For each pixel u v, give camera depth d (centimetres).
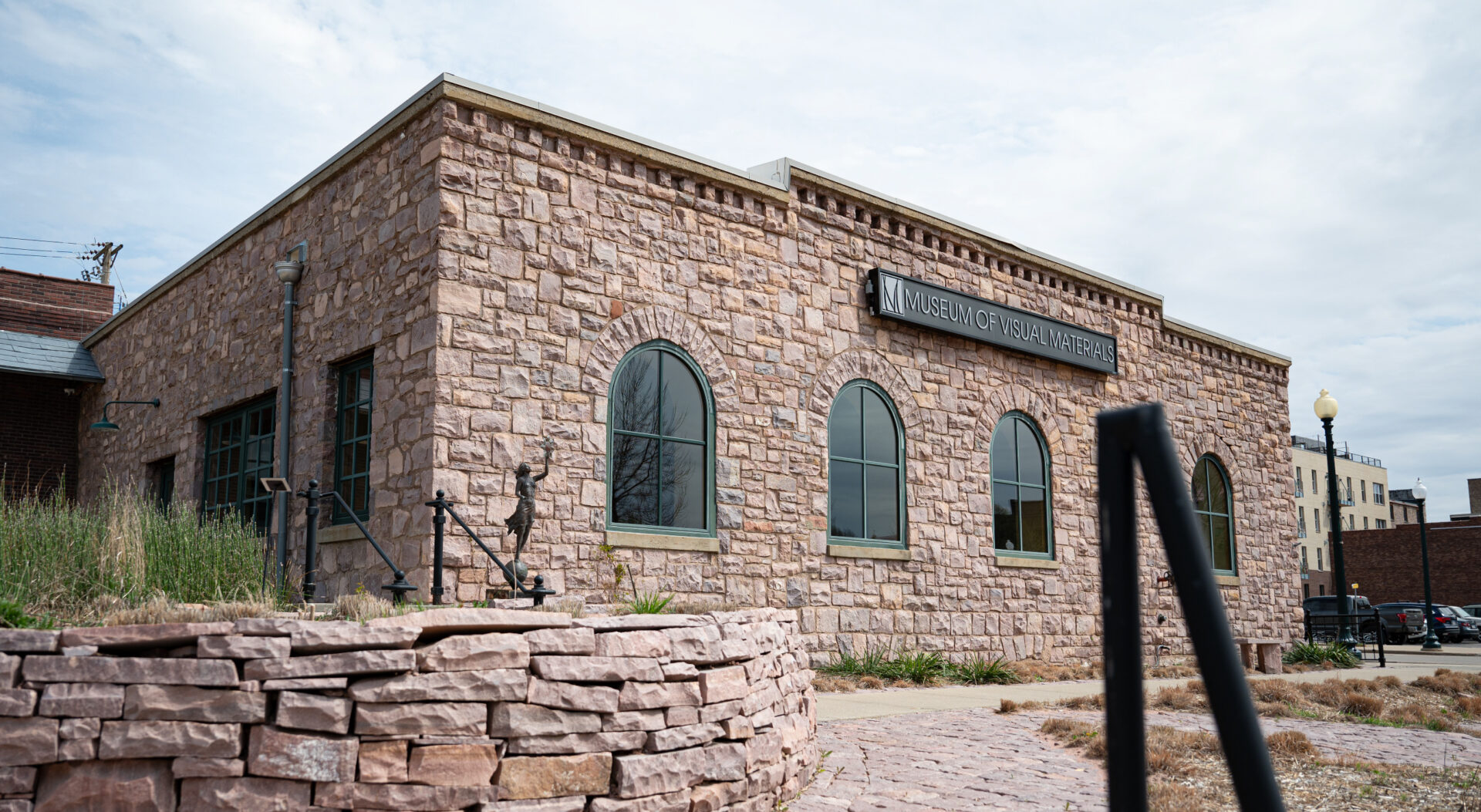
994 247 1728
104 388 2016
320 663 479
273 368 1401
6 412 2048
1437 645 2928
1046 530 1748
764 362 1372
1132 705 134
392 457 1133
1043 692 1268
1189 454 2077
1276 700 1224
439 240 1104
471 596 1063
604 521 1173
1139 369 1989
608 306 1221
